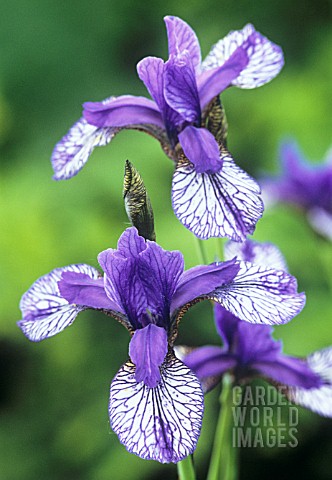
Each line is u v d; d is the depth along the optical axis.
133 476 0.67
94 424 0.70
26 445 0.70
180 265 0.38
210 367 0.43
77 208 0.74
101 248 0.72
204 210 0.38
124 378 0.37
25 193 0.75
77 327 0.71
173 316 0.38
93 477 0.68
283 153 0.60
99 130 0.42
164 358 0.38
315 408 0.43
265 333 0.43
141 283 0.38
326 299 0.71
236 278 0.38
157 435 0.36
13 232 0.71
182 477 0.39
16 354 0.73
